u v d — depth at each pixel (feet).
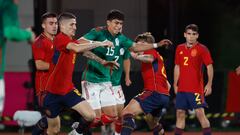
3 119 132.05
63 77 77.82
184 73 95.20
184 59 95.09
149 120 93.71
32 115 93.20
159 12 120.37
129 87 119.14
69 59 77.41
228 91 138.82
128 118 86.84
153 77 88.53
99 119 89.61
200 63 95.09
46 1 107.45
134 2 116.26
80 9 110.83
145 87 89.35
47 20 82.43
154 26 119.96
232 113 138.92
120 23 87.45
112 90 90.84
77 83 113.70
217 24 205.57
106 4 112.47
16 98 132.57
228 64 216.95
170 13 120.98
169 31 120.98
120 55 90.63
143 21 117.50
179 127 96.17
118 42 88.74
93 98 89.25
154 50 89.56
